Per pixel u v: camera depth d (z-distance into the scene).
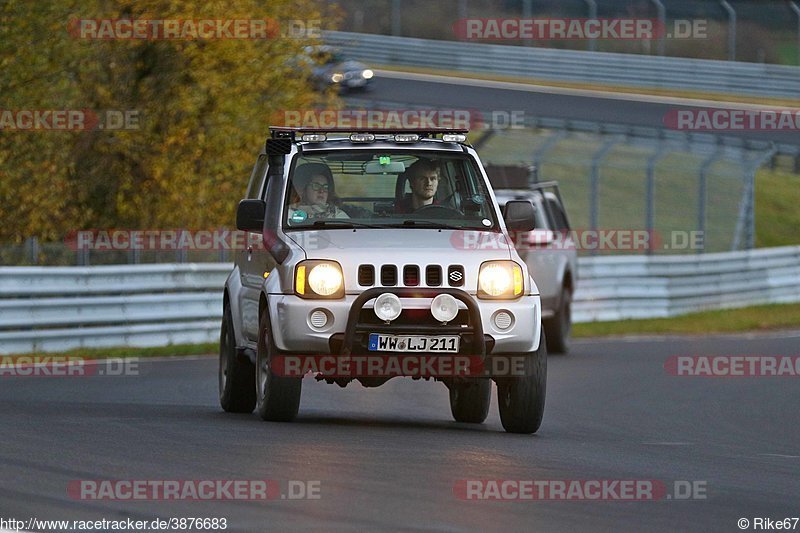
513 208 34.53
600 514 22.16
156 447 28.22
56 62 82.06
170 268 66.31
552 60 172.62
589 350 69.25
